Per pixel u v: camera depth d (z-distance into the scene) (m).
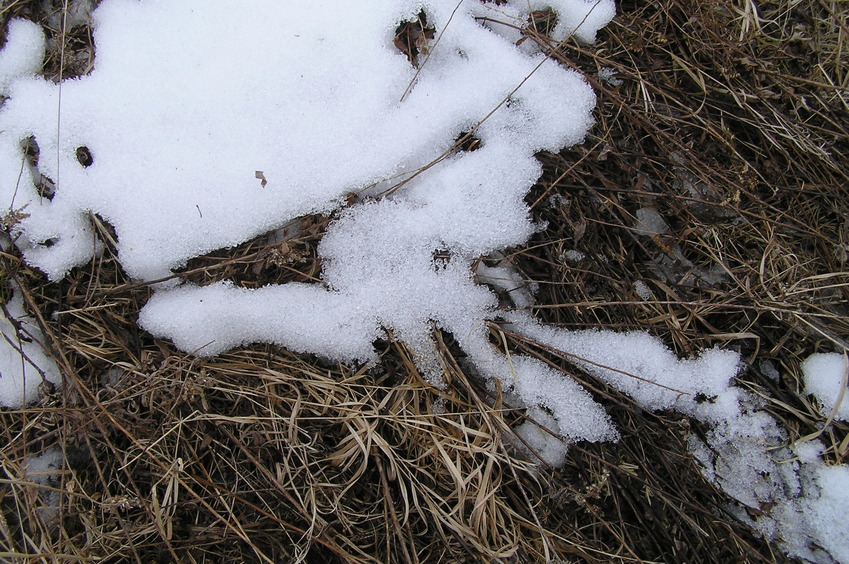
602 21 0.81
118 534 0.71
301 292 0.74
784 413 0.77
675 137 0.80
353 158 0.74
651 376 0.77
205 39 0.75
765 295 0.79
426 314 0.75
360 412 0.74
